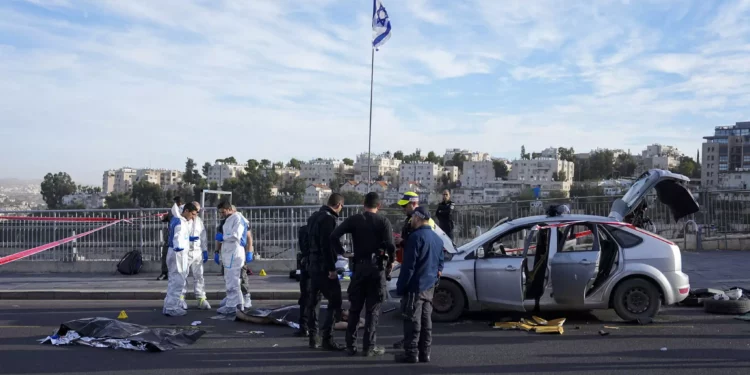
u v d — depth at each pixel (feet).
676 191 39.17
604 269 31.65
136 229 53.26
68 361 24.85
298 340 28.60
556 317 33.24
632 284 30.81
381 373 22.88
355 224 25.31
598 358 24.70
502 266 31.37
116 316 35.14
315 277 26.50
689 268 47.55
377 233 25.29
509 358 24.88
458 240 54.03
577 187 111.86
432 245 24.49
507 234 32.14
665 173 37.81
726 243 59.57
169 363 24.53
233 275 34.78
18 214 54.34
